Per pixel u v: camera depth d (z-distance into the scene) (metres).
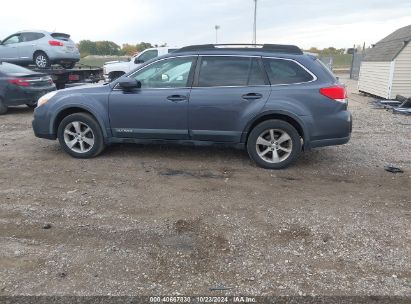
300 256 3.44
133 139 6.12
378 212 4.33
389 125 9.57
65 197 4.71
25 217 4.17
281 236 3.78
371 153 6.80
